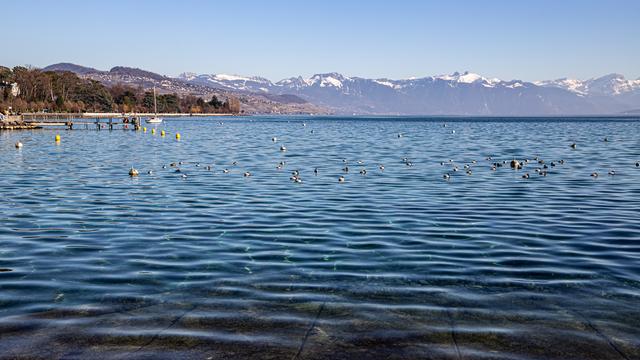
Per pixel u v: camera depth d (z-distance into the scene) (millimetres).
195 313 11391
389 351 9750
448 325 10820
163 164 43000
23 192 27906
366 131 116438
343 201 25078
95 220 20734
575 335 10406
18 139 77938
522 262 15039
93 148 61375
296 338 10250
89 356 9562
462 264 14852
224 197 26203
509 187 29688
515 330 10609
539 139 82312
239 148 61938
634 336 10375
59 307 11695
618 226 19578
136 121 111812
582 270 14281
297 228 19312
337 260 15227
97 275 13836
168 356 9562
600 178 33500
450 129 129750
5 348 9844
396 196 26562
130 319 11094
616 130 121750
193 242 17234
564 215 21750
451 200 25406
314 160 46594
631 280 13469
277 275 13859
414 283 13250
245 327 10727
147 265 14711
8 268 14406
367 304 11883
